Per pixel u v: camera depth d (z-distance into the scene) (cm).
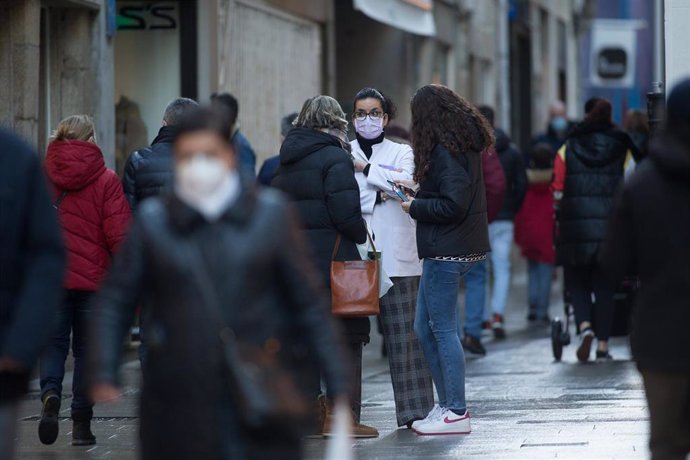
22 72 2802
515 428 2086
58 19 3072
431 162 2003
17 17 2795
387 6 4569
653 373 1330
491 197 3231
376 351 3397
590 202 2975
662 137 1328
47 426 1983
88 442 2050
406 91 5244
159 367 1154
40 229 1209
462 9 6075
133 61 3559
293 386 1163
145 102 3559
